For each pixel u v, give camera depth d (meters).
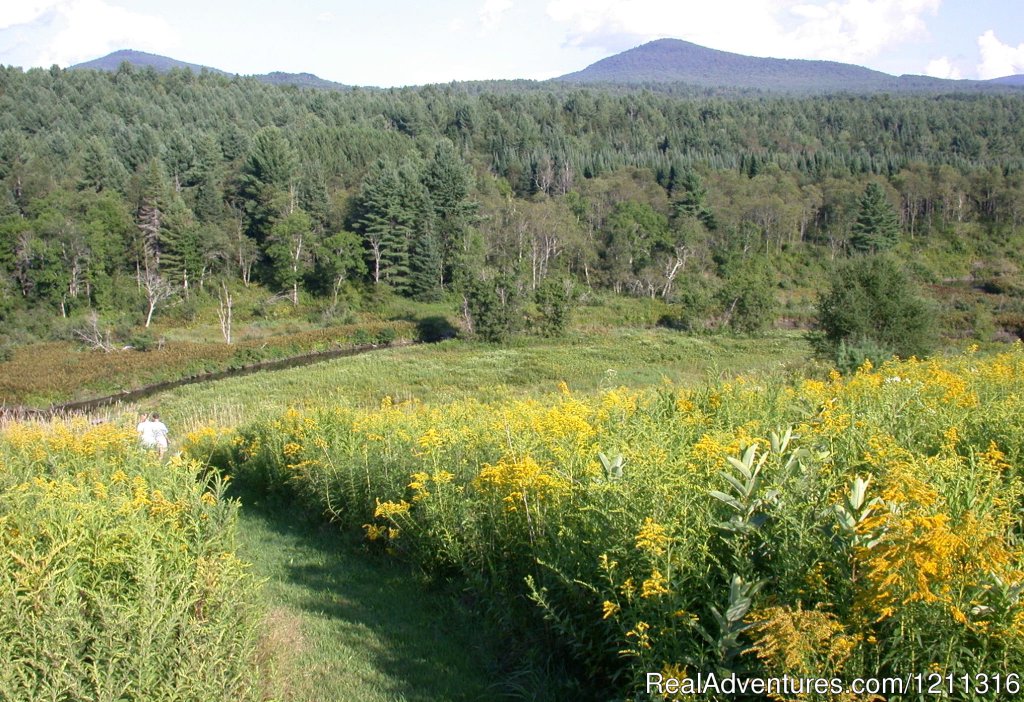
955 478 3.91
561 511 5.13
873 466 4.48
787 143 132.12
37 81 115.19
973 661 3.04
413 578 6.91
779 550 3.70
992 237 83.00
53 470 7.98
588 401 9.43
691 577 3.91
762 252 82.12
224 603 4.32
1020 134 128.00
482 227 78.12
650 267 70.75
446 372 39.06
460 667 5.29
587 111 142.25
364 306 65.44
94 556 4.46
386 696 4.94
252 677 4.40
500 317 51.84
